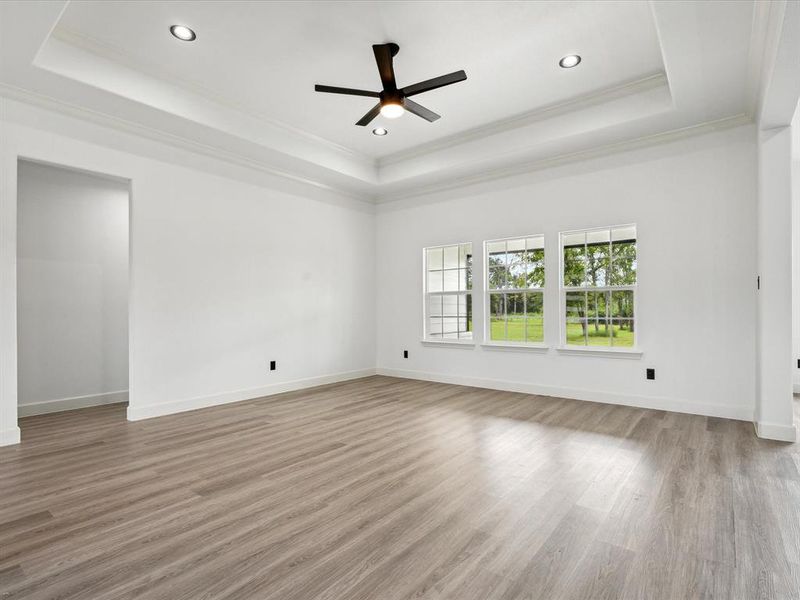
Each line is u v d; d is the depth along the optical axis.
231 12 2.99
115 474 2.78
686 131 4.21
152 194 4.28
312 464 2.95
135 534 2.04
